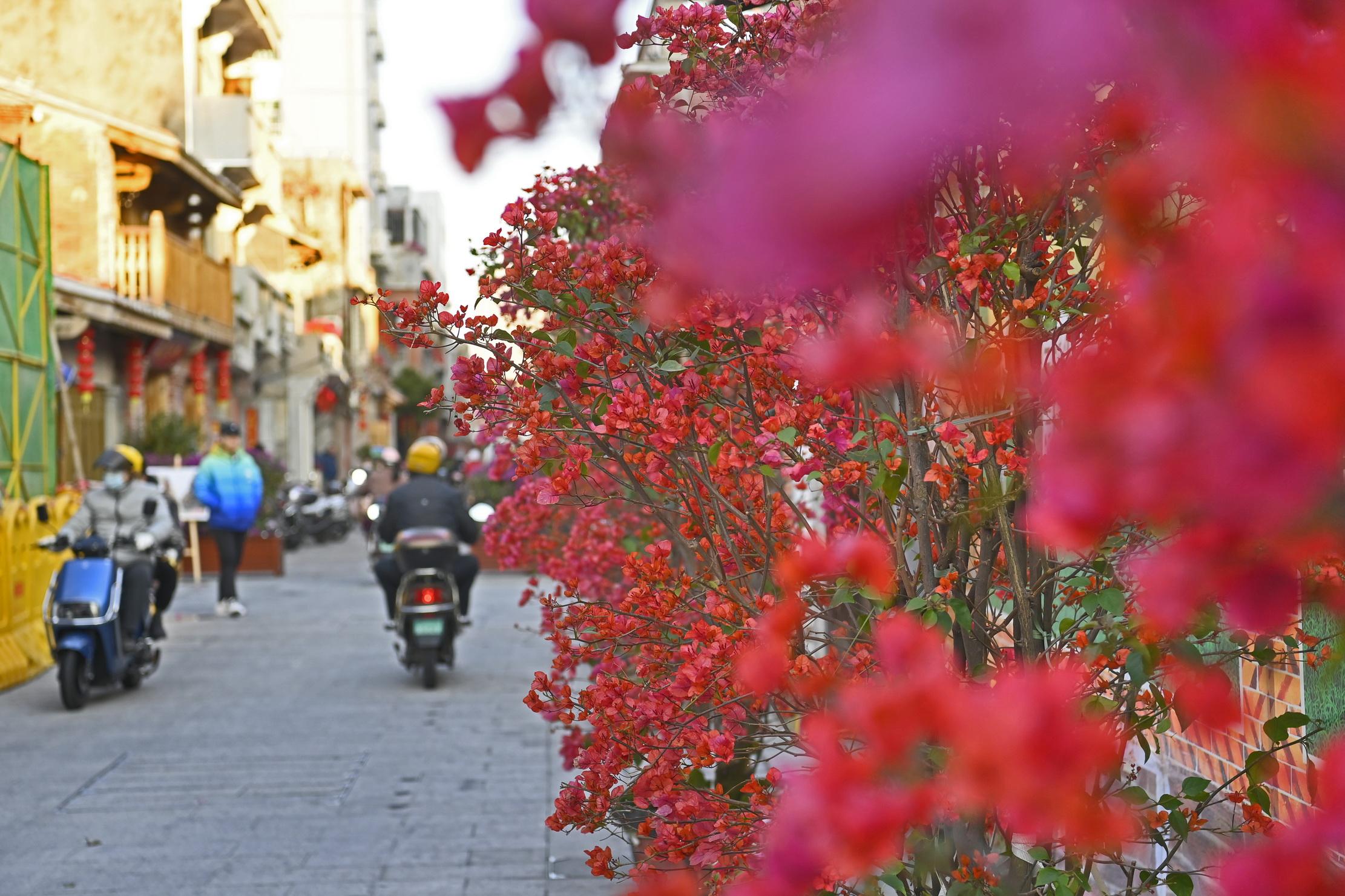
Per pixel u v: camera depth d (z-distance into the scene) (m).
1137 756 4.41
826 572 0.79
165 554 11.49
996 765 0.45
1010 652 2.87
